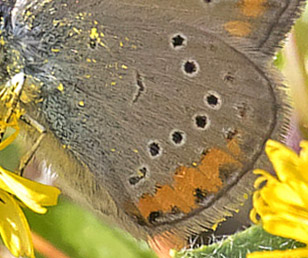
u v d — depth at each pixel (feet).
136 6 0.29
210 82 0.29
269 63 0.29
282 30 0.29
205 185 0.30
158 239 0.30
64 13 0.29
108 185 0.30
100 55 0.29
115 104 0.29
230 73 0.29
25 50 0.29
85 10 0.29
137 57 0.29
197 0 0.28
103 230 0.32
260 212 0.28
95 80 0.29
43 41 0.29
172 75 0.29
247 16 0.28
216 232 0.30
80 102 0.30
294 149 0.30
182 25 0.29
